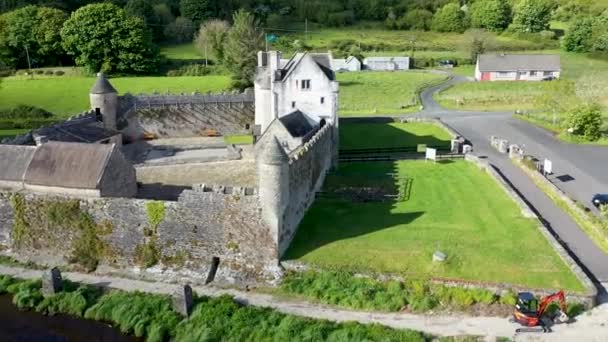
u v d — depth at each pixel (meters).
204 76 136.25
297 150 52.12
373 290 41.00
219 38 141.50
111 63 134.62
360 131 90.00
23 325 40.19
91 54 133.12
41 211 48.09
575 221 52.25
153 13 174.12
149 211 45.94
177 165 71.19
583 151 76.12
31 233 48.53
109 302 41.53
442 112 106.44
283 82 69.75
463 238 47.47
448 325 37.78
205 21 169.25
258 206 43.72
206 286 43.62
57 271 43.12
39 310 41.59
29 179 50.56
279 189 43.09
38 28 135.50
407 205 55.72
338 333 36.72
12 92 116.06
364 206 55.34
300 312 39.72
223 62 129.88
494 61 148.12
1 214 49.09
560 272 41.97
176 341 37.94
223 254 44.91
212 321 38.66
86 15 131.12
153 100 88.00
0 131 89.75
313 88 69.62
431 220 51.62
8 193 48.78
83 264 46.91
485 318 38.41
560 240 48.38
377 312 39.53
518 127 91.62
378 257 44.31
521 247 45.81
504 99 118.50
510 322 37.81
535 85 136.38
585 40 172.75
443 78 150.38
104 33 131.88
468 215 52.81
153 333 38.34
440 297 39.97
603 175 65.56
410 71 163.75
